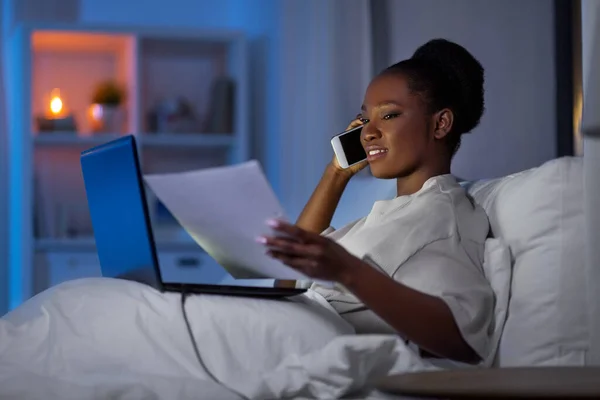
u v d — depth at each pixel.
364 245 1.85
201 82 5.33
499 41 3.20
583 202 1.77
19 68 4.73
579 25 3.04
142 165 5.23
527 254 1.83
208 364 1.61
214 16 5.42
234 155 5.04
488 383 1.20
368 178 3.01
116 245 1.88
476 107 2.11
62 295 1.72
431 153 2.04
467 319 1.70
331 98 3.80
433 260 1.81
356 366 1.56
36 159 5.02
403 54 3.47
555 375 1.27
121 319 1.64
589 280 1.71
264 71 4.94
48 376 1.56
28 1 5.08
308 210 2.38
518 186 1.91
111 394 1.48
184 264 4.78
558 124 3.12
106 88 4.98
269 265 1.67
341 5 3.73
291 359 1.61
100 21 5.23
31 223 4.64
